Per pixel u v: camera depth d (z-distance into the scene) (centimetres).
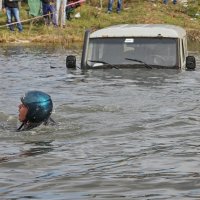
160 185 717
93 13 4247
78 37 3628
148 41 1866
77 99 1436
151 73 1794
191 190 694
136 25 1984
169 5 4672
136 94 1485
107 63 1870
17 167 826
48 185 730
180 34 1916
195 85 1616
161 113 1237
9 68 2127
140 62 1853
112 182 735
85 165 827
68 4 4006
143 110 1277
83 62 1892
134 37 1872
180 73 1803
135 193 687
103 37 1892
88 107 1319
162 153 887
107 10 4384
